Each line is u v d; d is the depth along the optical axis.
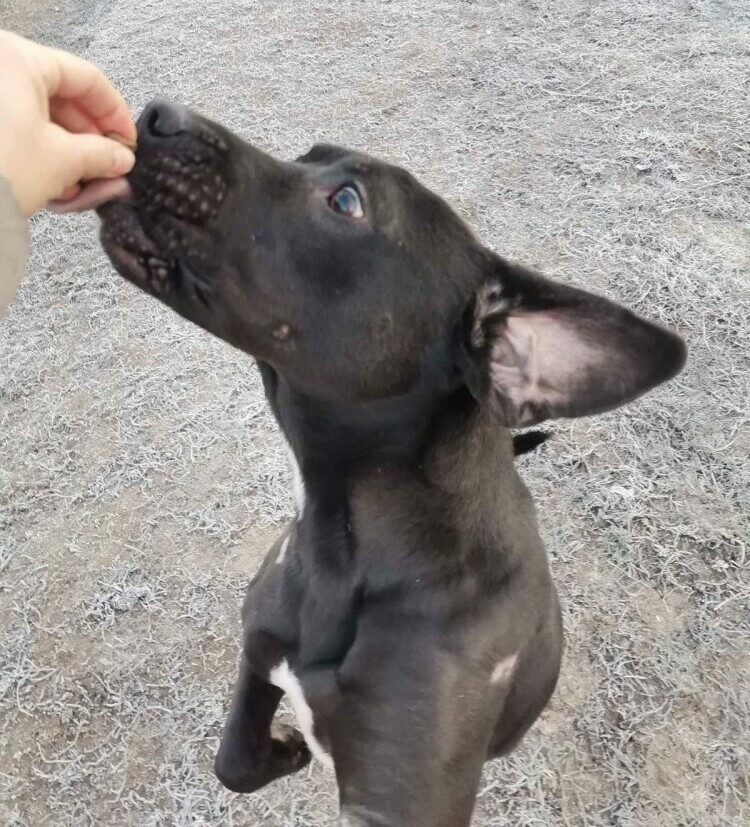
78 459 0.89
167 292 0.44
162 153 0.41
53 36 1.54
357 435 0.48
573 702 0.69
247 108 1.25
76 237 1.12
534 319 0.46
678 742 0.66
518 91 1.21
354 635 0.49
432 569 0.48
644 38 1.27
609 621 0.72
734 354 0.88
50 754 0.70
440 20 1.38
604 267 0.96
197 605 0.77
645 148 1.09
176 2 1.54
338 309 0.46
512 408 0.47
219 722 0.71
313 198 0.45
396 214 0.47
